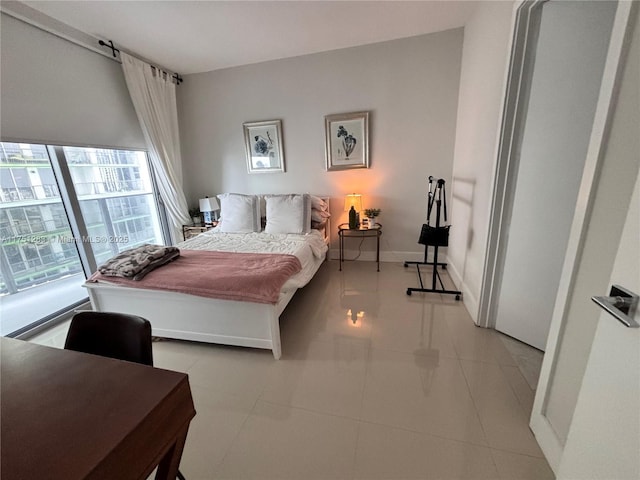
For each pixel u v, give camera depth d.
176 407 0.73
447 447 1.23
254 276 1.85
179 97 3.72
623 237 0.65
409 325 2.19
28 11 2.10
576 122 1.44
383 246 3.64
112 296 2.04
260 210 3.40
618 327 0.66
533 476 1.10
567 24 1.41
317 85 3.29
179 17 2.35
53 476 0.52
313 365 1.78
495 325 2.08
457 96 2.97
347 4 2.29
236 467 1.18
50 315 2.39
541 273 1.72
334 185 3.57
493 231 1.92
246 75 3.45
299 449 1.25
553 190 1.58
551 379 1.14
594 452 0.72
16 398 0.71
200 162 3.90
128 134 3.06
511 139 1.73
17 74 2.09
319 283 3.06
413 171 3.30
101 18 2.32
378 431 1.32
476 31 2.37
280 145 3.55
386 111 3.20
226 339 1.92
